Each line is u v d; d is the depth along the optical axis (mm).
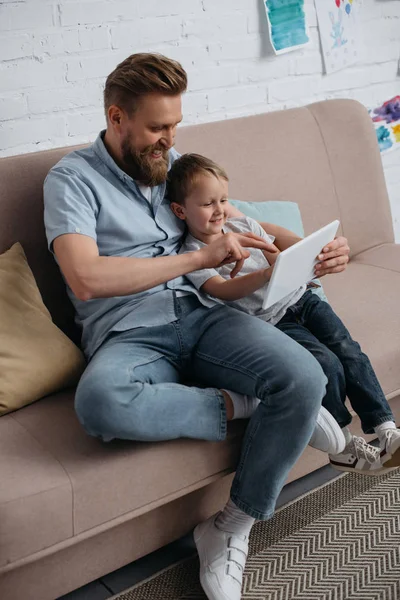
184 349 1740
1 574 1481
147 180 1777
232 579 1622
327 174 2465
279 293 1606
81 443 1569
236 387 1676
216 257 1676
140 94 1683
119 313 1744
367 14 2967
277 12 2668
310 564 1749
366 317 2078
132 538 1684
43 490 1430
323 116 2500
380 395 1799
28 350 1706
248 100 2709
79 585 1622
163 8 2420
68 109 2324
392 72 3107
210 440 1627
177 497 1621
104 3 2297
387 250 2531
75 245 1650
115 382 1535
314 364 1629
